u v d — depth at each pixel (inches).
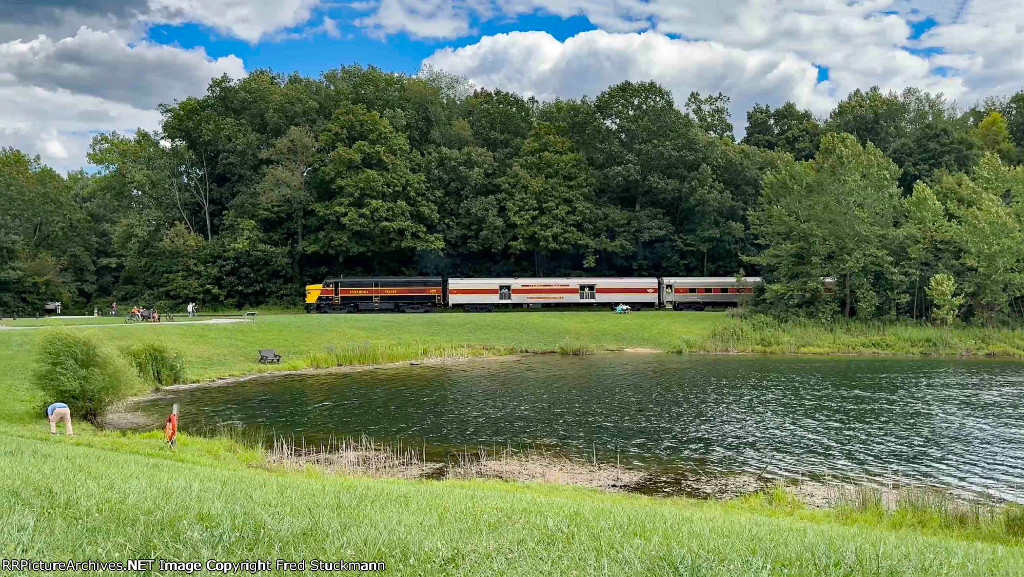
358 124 3270.2
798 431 1135.6
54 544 289.3
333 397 1439.5
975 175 2832.2
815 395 1462.8
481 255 3580.2
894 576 318.3
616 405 1357.0
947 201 2795.3
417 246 3169.3
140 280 3405.5
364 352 1998.0
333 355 1941.4
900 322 2506.2
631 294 3213.6
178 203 3353.8
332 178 3230.8
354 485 569.6
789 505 743.7
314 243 3223.4
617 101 3506.4
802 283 2581.2
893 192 2628.0
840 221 2532.0
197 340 1983.3
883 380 1667.1
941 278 2399.1
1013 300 2637.8
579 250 3452.3
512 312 2938.0
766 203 2903.5
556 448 1027.9
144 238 3230.8
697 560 316.2
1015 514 670.5
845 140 2822.3
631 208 3659.0
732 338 2348.7
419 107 3727.9
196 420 1202.6
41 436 843.4
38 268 3154.5
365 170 3122.5
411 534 338.3
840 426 1170.6
